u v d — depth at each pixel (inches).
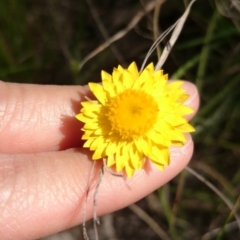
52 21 4.5
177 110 2.8
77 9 4.6
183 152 2.9
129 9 4.5
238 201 3.4
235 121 4.1
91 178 2.8
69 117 3.0
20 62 4.2
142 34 4.3
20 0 4.1
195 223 4.3
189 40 4.2
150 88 2.8
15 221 2.7
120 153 2.7
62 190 2.8
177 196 3.8
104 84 2.8
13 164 2.8
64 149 3.1
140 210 4.2
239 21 3.8
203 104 4.1
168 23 4.3
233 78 3.9
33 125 3.0
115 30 4.5
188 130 2.7
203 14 4.0
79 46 4.5
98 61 4.3
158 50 3.3
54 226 2.8
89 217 2.9
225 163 4.2
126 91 2.7
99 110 2.8
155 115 2.7
